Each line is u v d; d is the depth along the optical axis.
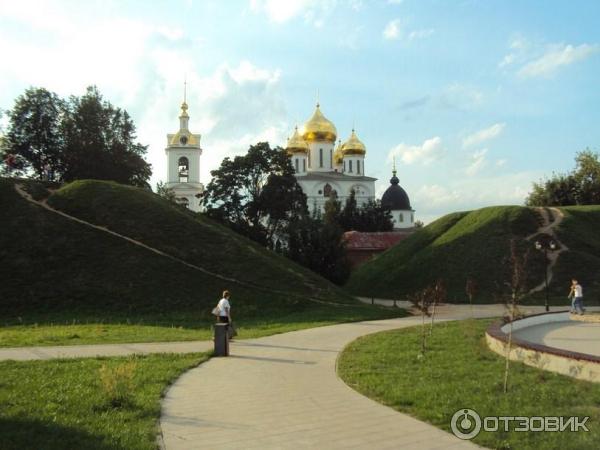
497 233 46.47
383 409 9.40
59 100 58.78
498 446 7.39
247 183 62.28
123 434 7.73
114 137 60.94
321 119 97.38
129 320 25.81
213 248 36.09
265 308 29.91
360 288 48.47
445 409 9.09
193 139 94.56
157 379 11.71
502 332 16.48
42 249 31.69
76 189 38.78
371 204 87.81
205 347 17.33
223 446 7.46
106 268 31.09
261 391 10.89
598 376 10.96
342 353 15.82
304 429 8.28
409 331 21.14
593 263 42.41
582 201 72.31
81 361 14.09
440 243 48.25
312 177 92.25
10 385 10.93
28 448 7.11
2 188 36.81
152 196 41.69
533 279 40.97
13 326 23.88
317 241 49.84
